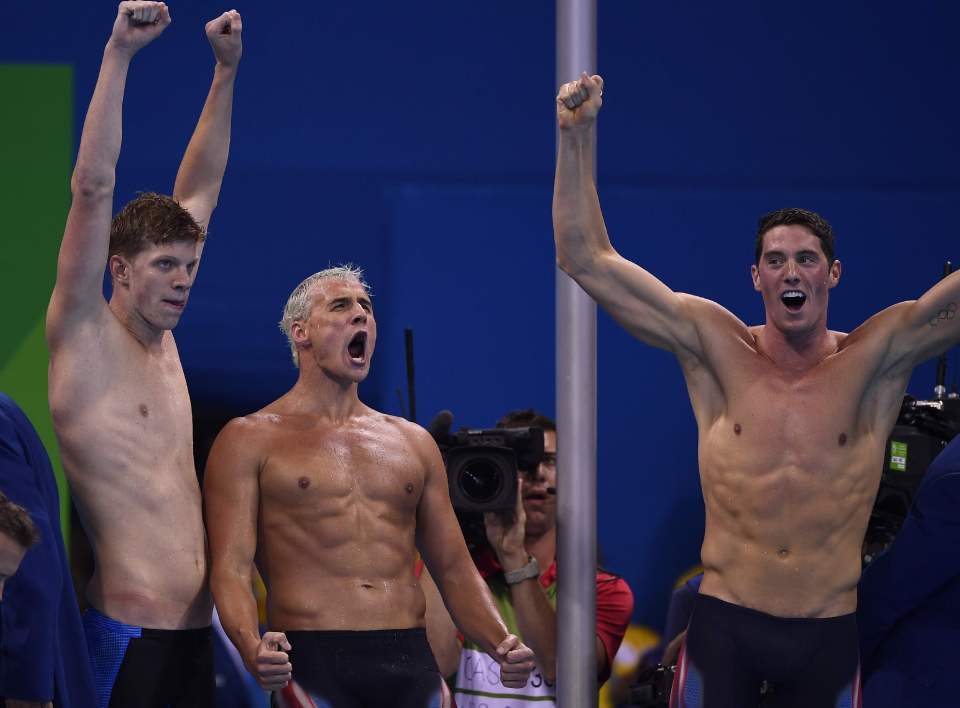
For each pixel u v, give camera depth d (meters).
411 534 12.20
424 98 19.73
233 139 19.48
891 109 20.09
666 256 19.70
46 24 19.42
